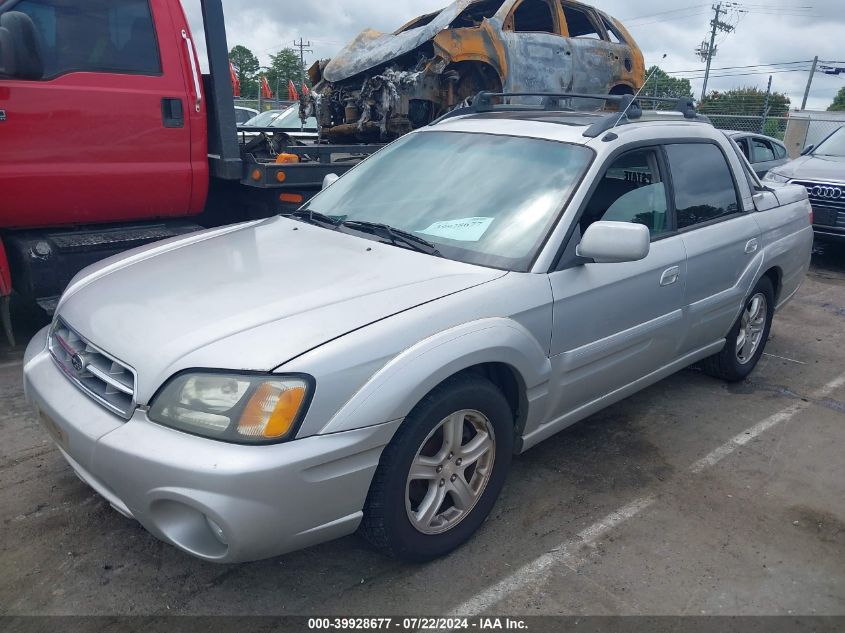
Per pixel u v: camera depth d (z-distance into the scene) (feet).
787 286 16.14
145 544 9.32
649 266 11.19
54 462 11.19
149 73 15.80
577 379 10.43
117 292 9.16
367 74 26.66
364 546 9.47
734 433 13.21
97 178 15.46
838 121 53.26
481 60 25.12
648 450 12.42
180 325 8.01
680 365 13.25
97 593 8.43
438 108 25.77
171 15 16.01
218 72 16.88
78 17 14.76
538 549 9.55
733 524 10.34
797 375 16.31
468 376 8.77
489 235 10.09
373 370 7.72
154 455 7.16
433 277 9.14
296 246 10.38
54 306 14.94
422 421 8.15
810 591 8.99
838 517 10.64
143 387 7.53
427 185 11.36
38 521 9.70
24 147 14.43
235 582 8.70
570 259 10.02
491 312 8.89
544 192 10.41
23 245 14.93
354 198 11.90
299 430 7.24
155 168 16.25
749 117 52.70
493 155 11.34
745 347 15.29
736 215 13.88
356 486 7.72
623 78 30.42
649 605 8.61
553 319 9.66
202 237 11.41
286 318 7.99
